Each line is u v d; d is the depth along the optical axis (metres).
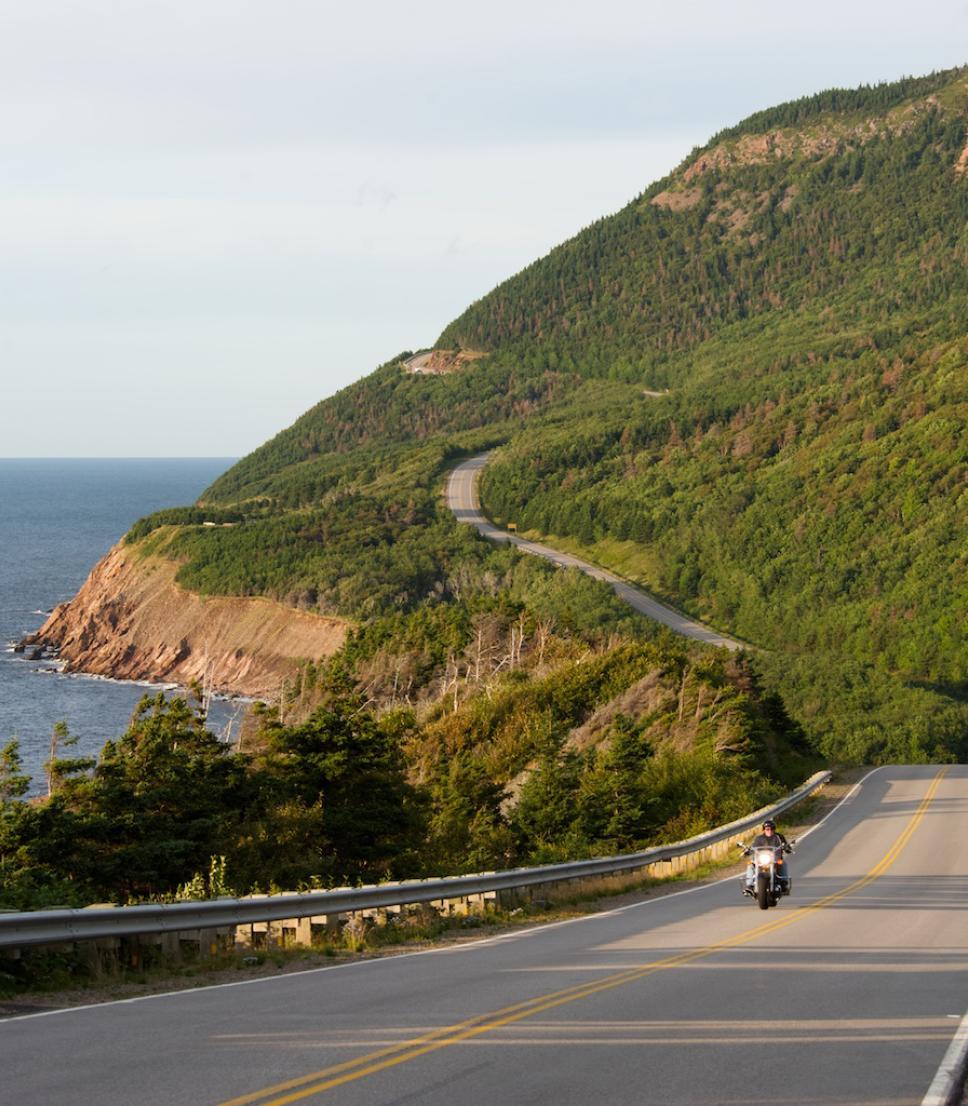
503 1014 10.11
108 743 25.84
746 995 11.28
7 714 103.69
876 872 28.64
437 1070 8.01
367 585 132.88
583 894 24.11
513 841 40.12
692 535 168.50
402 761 44.84
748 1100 7.36
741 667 66.50
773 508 167.50
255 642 132.88
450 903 20.50
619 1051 8.66
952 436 166.50
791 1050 8.77
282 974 13.43
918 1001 11.10
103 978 12.27
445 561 150.00
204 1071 7.94
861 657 129.25
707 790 43.94
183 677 134.25
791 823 41.38
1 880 17.30
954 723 101.88
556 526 188.25
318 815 30.66
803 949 15.27
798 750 65.12
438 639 98.50
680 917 20.03
